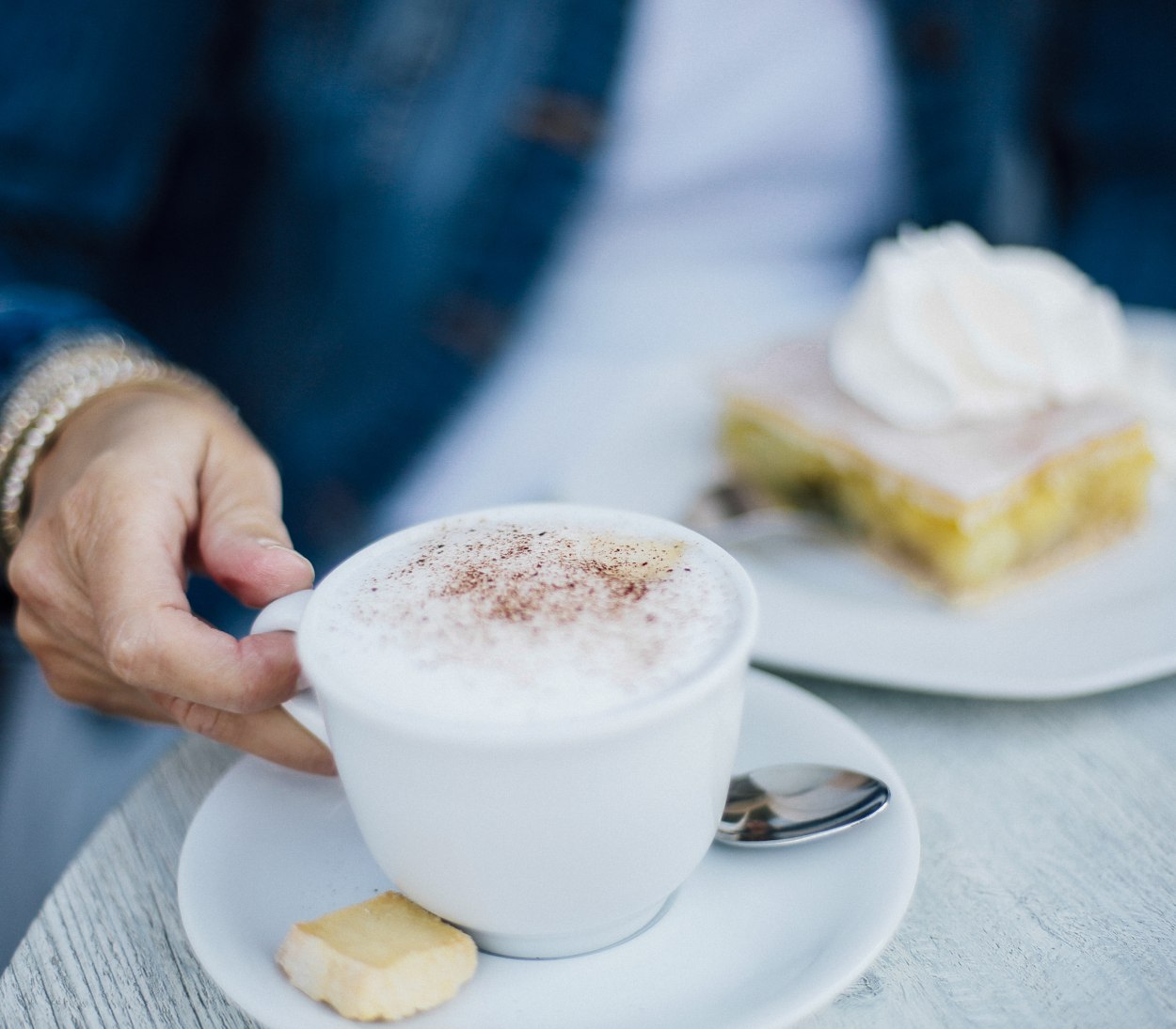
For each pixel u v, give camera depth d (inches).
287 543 18.4
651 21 34.8
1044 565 24.3
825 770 16.9
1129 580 23.6
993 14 38.2
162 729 29.6
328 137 34.3
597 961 15.4
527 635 14.8
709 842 15.6
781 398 26.7
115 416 20.8
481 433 35.2
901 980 15.7
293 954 14.7
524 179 34.5
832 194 37.9
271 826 16.8
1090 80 41.6
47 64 32.3
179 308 36.2
